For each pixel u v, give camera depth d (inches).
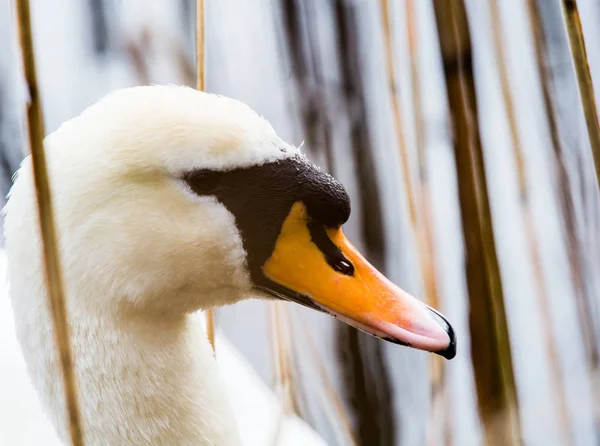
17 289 191.6
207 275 193.8
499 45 246.2
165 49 384.8
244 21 395.5
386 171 352.5
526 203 251.9
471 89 213.3
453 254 378.6
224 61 394.6
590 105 191.8
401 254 347.6
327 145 336.8
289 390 252.8
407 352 357.1
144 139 185.2
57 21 453.1
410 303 191.6
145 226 187.2
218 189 189.5
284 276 193.6
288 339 253.1
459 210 218.1
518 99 378.9
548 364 259.4
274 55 392.5
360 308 190.4
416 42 243.9
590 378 287.3
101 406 194.2
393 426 344.2
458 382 355.9
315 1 340.2
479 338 219.5
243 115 190.5
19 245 189.0
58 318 156.3
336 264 193.0
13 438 306.5
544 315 257.4
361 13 349.7
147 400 196.4
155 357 197.0
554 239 381.1
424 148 245.4
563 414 262.2
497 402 219.8
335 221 193.6
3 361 327.3
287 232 192.2
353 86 338.0
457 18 211.8
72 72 454.3
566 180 263.1
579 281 275.3
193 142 185.2
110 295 189.9
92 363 192.1
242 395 330.6
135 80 385.1
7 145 423.2
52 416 198.2
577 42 190.9
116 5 436.1
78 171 185.3
